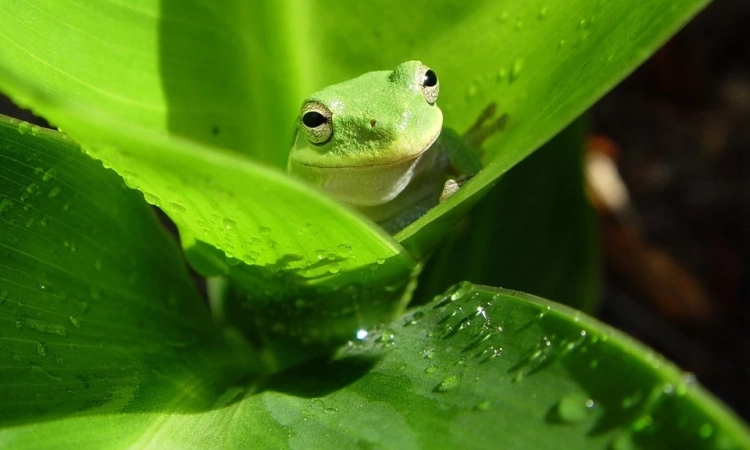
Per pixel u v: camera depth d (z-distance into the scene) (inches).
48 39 5.3
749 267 7.9
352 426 4.9
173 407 5.2
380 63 5.8
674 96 9.0
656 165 8.5
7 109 7.6
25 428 4.9
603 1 5.2
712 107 8.9
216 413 5.2
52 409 5.0
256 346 5.8
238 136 5.8
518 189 6.2
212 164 4.5
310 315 5.5
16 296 5.2
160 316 5.5
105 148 4.7
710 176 8.4
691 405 4.5
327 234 4.9
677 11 4.7
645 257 7.9
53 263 5.3
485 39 5.6
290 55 5.8
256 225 4.9
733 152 8.5
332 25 5.8
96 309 5.3
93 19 5.4
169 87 5.6
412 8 5.7
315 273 5.2
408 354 5.0
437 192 6.2
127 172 4.8
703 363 7.7
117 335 5.3
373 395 4.9
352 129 5.8
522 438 4.6
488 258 6.3
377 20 5.7
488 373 4.8
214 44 5.6
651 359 4.6
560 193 6.2
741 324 7.8
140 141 4.4
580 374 4.7
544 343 4.8
